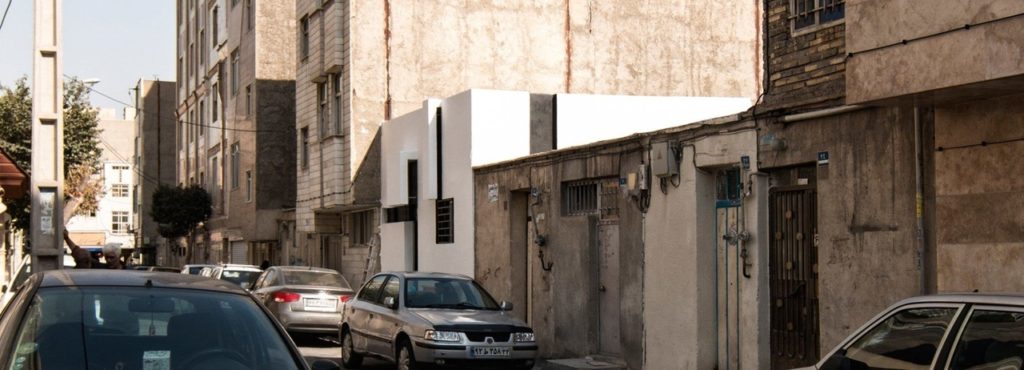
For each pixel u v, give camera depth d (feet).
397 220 85.30
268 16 129.59
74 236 280.92
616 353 50.62
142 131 213.87
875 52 29.76
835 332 35.09
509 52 95.35
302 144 103.55
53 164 42.37
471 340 44.11
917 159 31.81
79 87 112.98
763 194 39.68
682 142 44.14
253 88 130.11
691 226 43.32
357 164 89.66
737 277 41.32
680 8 100.73
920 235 31.65
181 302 19.35
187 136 180.96
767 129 38.83
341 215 100.89
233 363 18.15
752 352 39.91
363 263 93.97
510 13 95.66
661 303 45.52
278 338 19.29
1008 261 28.50
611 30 98.53
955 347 18.61
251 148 132.05
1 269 74.84
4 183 53.26
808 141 36.81
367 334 49.57
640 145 47.47
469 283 49.98
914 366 19.40
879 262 33.32
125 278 20.13
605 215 51.80
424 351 43.83
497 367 44.70
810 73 37.70
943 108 30.86
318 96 97.45
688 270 43.45
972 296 18.94
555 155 56.29
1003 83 26.61
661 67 99.66
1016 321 17.66
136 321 18.53
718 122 41.60
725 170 42.47
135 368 17.48
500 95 69.36
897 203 32.73
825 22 37.14
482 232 66.18
